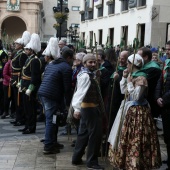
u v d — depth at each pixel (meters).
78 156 5.37
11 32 41.22
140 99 4.67
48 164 5.43
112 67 5.88
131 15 19.11
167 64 5.23
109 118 5.29
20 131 7.50
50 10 47.03
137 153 4.48
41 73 7.09
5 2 37.56
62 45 8.24
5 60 9.12
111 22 22.27
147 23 17.06
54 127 5.90
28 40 8.02
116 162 4.62
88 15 27.19
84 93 4.95
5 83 8.84
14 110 9.04
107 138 5.38
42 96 5.86
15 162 5.48
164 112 5.11
